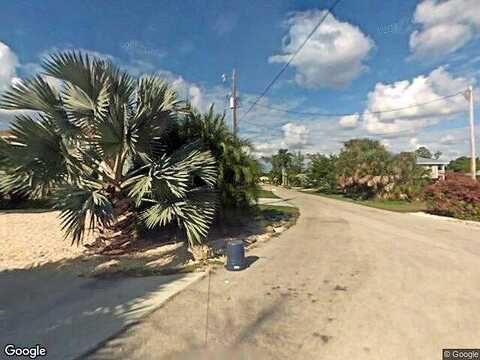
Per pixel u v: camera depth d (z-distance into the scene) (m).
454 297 4.89
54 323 4.07
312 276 6.04
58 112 6.96
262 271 6.38
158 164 6.86
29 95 6.64
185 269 6.49
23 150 6.14
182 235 9.25
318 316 4.22
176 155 7.32
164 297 4.95
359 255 7.74
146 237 9.03
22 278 6.00
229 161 9.65
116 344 3.52
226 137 10.02
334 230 11.77
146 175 7.07
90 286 5.53
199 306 4.59
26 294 5.16
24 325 4.02
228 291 5.23
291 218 15.19
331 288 5.36
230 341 3.57
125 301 4.80
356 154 30.88
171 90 7.45
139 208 8.12
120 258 7.32
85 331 3.84
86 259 7.28
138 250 8.00
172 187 6.46
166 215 6.75
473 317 4.17
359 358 3.21
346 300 4.79
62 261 7.14
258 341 3.57
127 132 6.91
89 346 3.48
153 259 7.23
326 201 27.23
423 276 6.01
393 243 9.27
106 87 6.79
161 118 7.39
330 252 8.09
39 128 6.42
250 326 3.94
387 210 19.53
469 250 8.32
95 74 6.92
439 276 6.00
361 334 3.72
